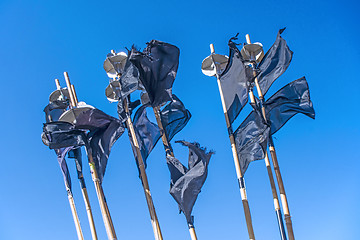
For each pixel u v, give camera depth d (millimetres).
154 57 17125
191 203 16750
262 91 19031
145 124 17875
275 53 18891
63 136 17703
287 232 17562
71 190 19219
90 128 18234
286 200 17984
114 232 17375
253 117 17016
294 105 18859
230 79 17656
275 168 18422
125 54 18562
